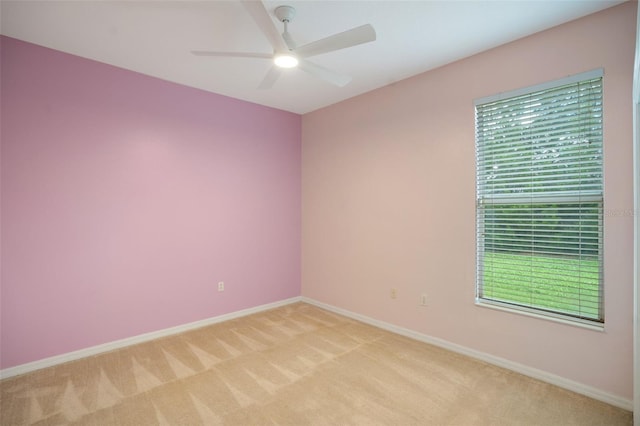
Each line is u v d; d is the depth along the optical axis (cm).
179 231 345
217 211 374
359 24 232
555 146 241
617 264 213
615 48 211
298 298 455
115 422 202
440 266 305
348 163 389
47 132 268
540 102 247
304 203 452
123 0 206
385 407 217
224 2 208
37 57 263
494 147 272
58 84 272
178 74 320
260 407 217
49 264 271
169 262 338
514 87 255
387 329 350
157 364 274
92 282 292
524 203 257
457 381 246
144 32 244
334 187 407
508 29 239
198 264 359
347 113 389
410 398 226
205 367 269
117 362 278
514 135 261
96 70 291
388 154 345
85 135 287
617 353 214
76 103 281
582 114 229
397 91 335
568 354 234
